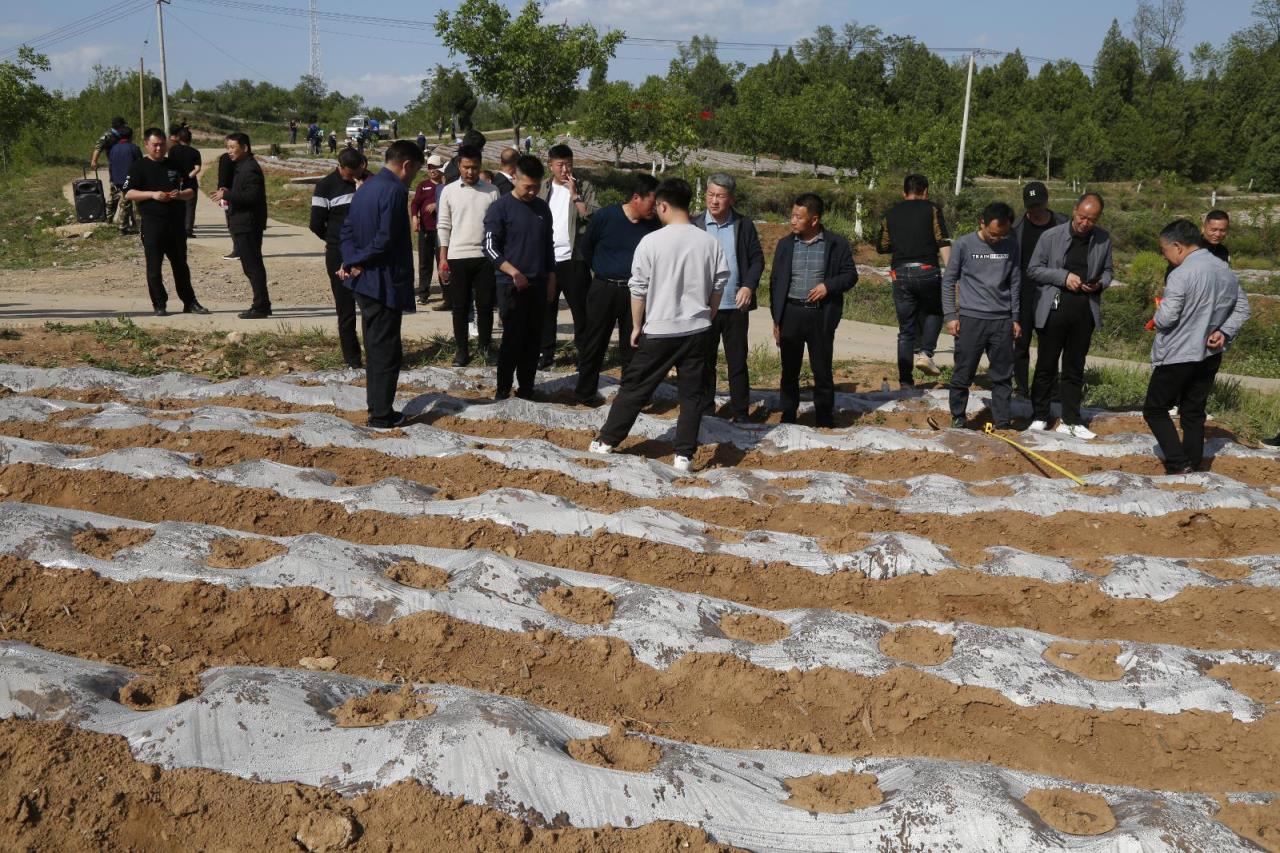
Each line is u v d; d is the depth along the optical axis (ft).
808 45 365.61
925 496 22.20
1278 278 111.75
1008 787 11.73
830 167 212.84
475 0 108.06
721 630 15.65
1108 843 10.72
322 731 11.91
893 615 17.28
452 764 11.28
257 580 15.60
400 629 15.02
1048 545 20.49
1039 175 234.38
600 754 12.07
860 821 11.23
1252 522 20.83
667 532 18.89
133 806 10.85
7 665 12.26
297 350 33.42
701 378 23.12
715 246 22.63
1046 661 14.93
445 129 209.15
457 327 32.09
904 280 31.89
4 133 132.05
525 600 15.94
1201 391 24.11
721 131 228.22
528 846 10.64
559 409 26.81
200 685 12.89
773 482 22.48
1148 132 240.32
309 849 10.54
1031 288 29.45
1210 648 16.46
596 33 111.86
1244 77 268.41
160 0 127.03
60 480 19.47
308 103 316.19
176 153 50.65
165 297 38.34
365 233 23.68
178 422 23.72
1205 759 13.50
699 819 11.18
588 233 27.20
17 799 10.64
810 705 14.24
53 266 52.44
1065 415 27.71
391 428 24.76
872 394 31.63
